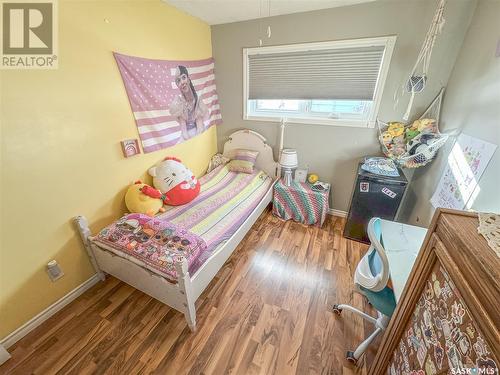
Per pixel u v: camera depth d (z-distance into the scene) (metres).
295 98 2.56
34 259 1.40
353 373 1.24
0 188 1.20
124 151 1.88
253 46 2.52
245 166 2.84
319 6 2.06
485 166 1.23
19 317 1.37
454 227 0.62
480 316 0.47
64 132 1.45
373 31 2.03
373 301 1.23
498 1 1.41
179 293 1.30
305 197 2.50
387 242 1.29
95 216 1.74
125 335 1.42
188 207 2.13
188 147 2.66
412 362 0.75
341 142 2.53
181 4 2.06
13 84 1.20
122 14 1.68
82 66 1.49
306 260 2.08
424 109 2.08
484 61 1.45
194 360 1.29
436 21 1.71
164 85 2.15
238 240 1.98
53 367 1.25
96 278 1.79
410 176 2.35
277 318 1.53
